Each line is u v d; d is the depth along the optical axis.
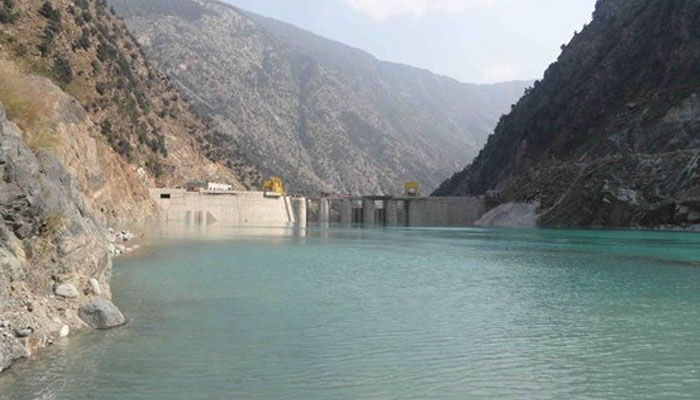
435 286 50.28
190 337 30.28
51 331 27.52
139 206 169.62
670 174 161.00
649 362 27.59
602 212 171.38
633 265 68.25
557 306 41.12
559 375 25.59
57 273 30.12
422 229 179.25
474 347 29.81
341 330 32.91
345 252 84.81
